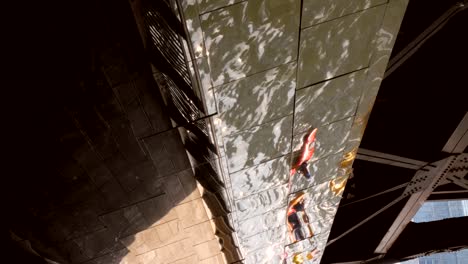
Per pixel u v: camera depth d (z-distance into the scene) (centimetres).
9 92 359
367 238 1078
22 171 429
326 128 570
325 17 383
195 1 326
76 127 421
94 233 583
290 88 462
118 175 512
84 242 588
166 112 467
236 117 478
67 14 331
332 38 413
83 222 548
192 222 692
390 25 418
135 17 349
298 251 955
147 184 560
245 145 536
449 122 661
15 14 316
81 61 367
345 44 424
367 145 768
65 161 446
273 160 598
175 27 350
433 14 532
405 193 870
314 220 841
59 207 500
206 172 591
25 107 377
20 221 482
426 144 718
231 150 537
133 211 591
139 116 451
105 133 447
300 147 593
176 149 536
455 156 693
